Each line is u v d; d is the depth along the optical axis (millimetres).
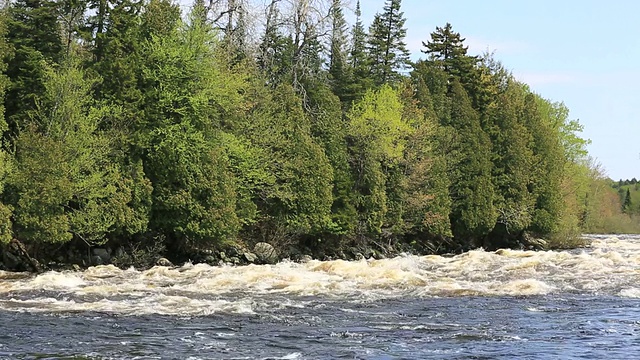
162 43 48188
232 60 58969
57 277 32906
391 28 89688
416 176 65625
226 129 53312
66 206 41406
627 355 17641
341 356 17359
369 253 61469
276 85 69500
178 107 47781
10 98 43281
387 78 87438
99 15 48062
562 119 98250
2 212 36844
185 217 46312
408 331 20969
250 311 24500
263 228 54688
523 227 76500
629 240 91438
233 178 49094
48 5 46562
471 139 73750
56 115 41719
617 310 25547
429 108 74125
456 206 72188
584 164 110000
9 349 17812
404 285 32406
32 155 39094
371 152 62000
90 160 41781
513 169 77438
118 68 45375
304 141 56000
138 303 25750
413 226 67312
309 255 56281
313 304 26594
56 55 46656
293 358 17109
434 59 89312
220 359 16953
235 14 63344
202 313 23844
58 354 17328
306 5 67062
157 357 17094
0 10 46531
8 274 37094
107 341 18953
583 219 115562
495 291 30641
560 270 38969
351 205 59750
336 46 78688
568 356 17453
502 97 81938
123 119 45000
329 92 64812
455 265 43719
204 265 43031
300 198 55000
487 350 18172
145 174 46000
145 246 46438
